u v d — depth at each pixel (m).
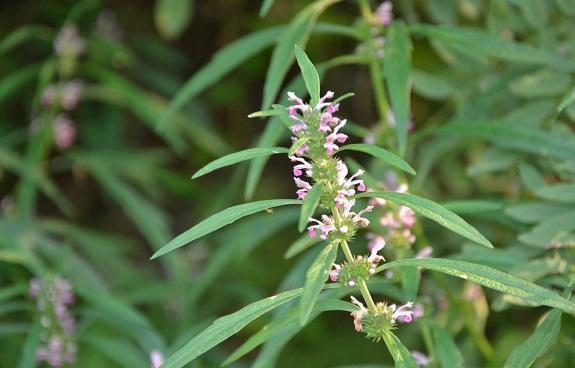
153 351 4.02
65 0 7.11
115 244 6.09
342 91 7.34
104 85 7.05
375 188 3.41
